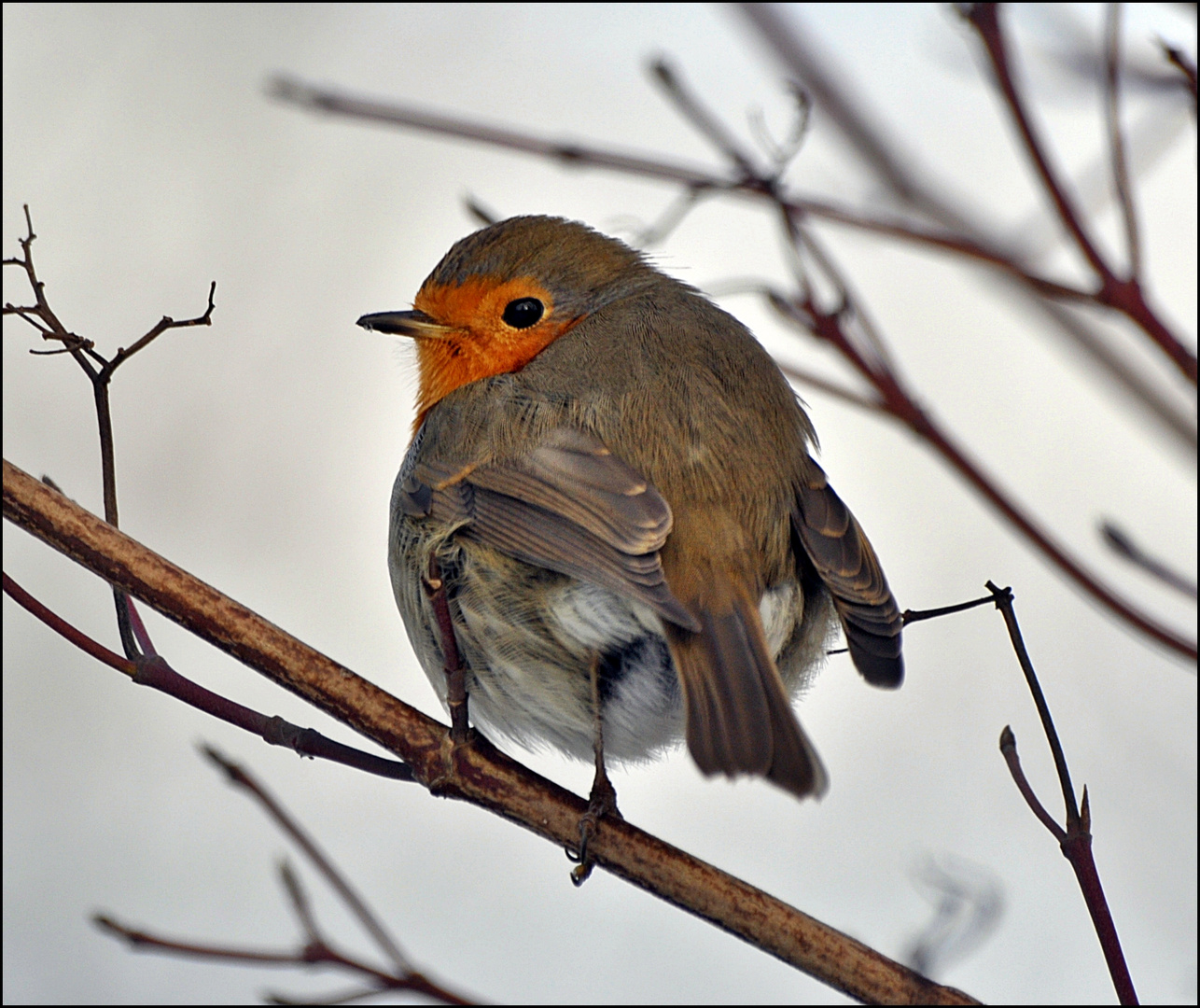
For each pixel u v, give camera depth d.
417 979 7.89
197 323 6.03
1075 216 8.12
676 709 7.45
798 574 7.40
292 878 7.99
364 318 8.44
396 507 7.93
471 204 8.66
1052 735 5.64
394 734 6.36
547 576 7.20
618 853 6.43
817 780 5.98
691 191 8.58
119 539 6.21
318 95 9.14
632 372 7.60
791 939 6.30
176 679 6.18
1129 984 5.41
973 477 8.41
